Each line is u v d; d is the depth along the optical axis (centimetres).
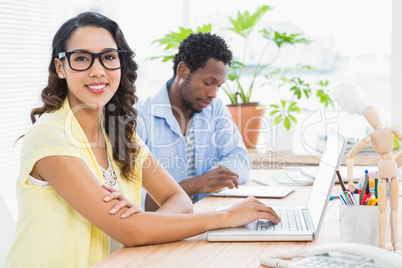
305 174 215
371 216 125
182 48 224
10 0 254
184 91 223
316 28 302
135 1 321
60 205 142
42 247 141
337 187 195
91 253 145
